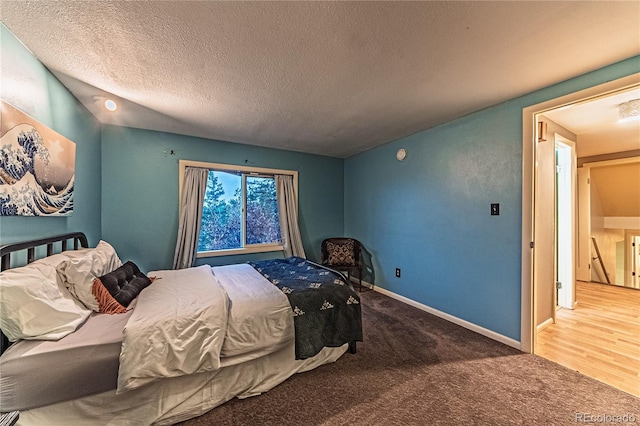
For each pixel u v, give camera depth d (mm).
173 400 1451
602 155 4094
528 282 2131
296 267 2807
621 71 1649
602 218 4523
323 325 1954
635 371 1873
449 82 1926
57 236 1812
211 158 3404
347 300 2094
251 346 1675
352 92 2080
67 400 1229
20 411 1165
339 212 4527
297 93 2092
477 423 1422
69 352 1249
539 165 2570
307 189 4199
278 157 3932
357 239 4277
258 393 1673
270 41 1446
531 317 2127
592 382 1753
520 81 1911
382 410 1528
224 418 1489
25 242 1468
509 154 2244
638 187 4055
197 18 1262
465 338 2387
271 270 2688
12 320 1250
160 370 1333
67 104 1996
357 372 1890
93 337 1349
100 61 1633
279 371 1802
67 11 1205
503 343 2289
